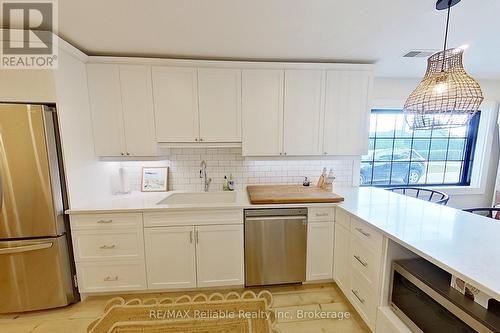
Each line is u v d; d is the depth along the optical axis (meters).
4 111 1.68
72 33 1.75
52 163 1.81
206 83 2.27
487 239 1.30
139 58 2.17
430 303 1.20
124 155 2.27
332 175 2.59
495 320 0.94
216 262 2.13
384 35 1.81
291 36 1.83
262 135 2.39
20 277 1.84
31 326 1.80
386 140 3.22
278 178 2.77
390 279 1.47
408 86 2.97
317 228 2.17
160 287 2.12
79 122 2.03
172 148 2.62
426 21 1.60
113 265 2.06
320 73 2.36
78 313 1.93
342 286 2.05
